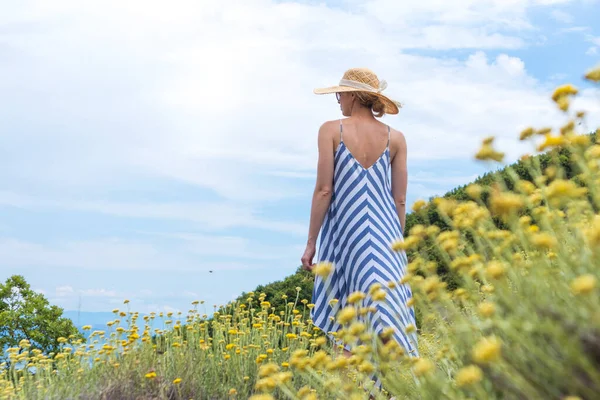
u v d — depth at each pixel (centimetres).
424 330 210
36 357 389
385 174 316
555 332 111
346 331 188
